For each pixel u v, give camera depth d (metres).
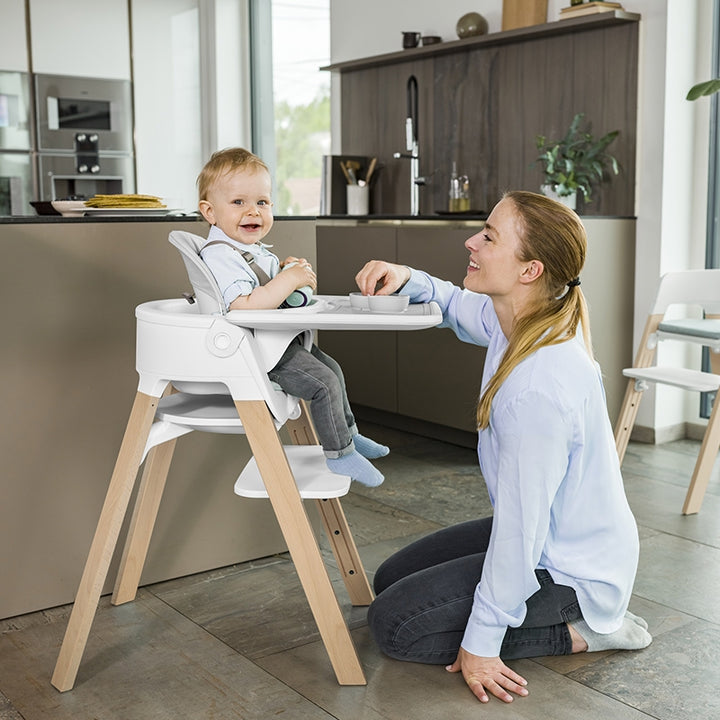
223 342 1.86
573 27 4.09
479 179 4.74
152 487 2.35
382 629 2.03
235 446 2.62
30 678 2.02
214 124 6.12
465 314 2.21
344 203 5.27
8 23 5.43
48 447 2.33
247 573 2.60
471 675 1.93
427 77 4.94
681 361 4.14
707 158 3.97
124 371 2.42
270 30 6.02
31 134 5.56
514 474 1.84
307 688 1.96
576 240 1.90
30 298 2.26
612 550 2.00
